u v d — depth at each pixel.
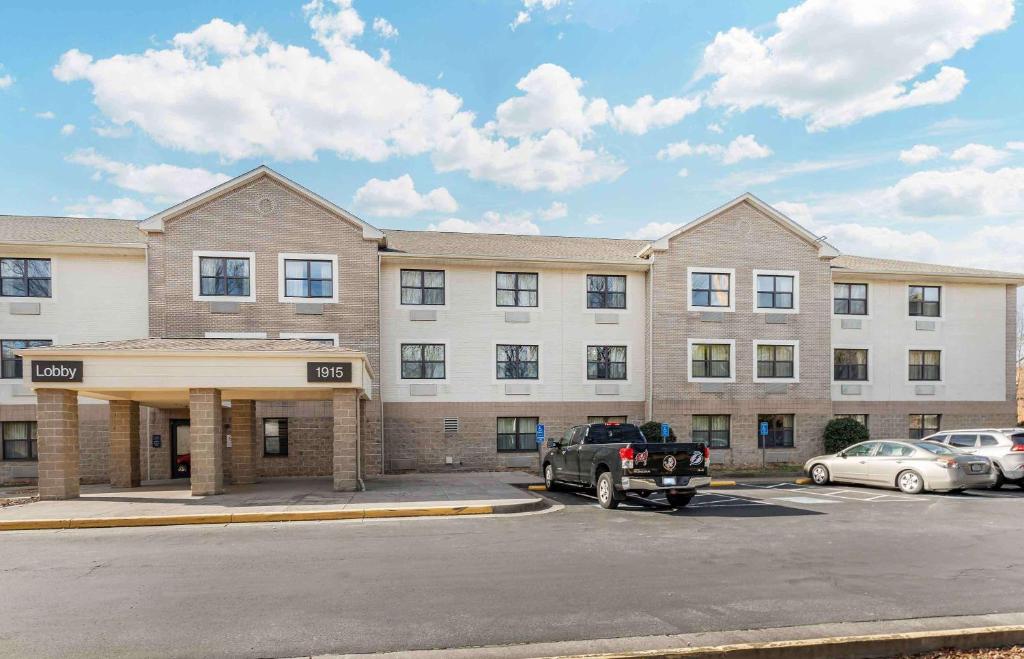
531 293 24.89
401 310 23.77
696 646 5.35
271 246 22.34
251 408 19.62
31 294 21.81
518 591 7.17
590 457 15.27
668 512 13.34
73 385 14.95
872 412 26.97
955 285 28.02
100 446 21.89
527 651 5.34
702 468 13.95
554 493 17.39
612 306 25.41
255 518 12.34
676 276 25.12
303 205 22.62
